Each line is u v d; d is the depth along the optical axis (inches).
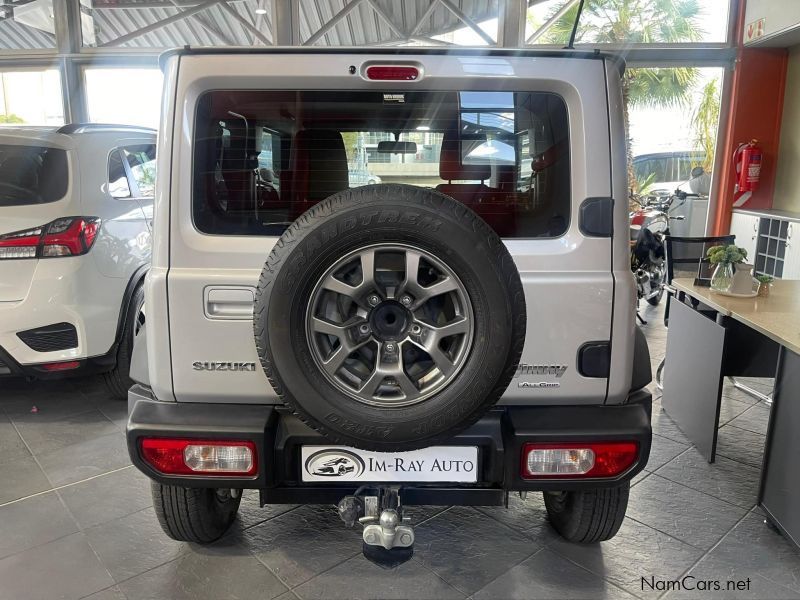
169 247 67.5
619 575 83.8
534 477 68.6
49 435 129.3
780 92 267.1
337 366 62.5
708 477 112.7
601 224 67.4
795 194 263.0
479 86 66.4
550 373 69.0
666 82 275.0
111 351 135.3
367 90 67.3
